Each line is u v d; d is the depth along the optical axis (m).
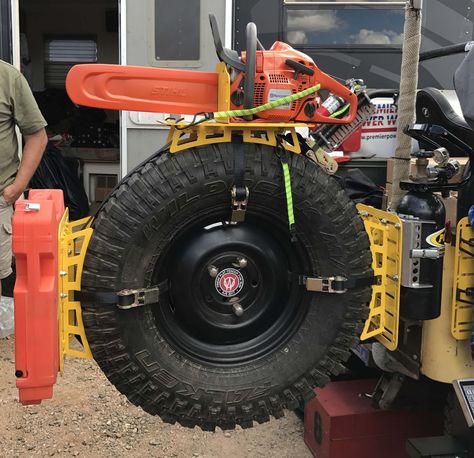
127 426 3.20
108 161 6.23
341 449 2.72
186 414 1.92
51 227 1.65
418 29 2.32
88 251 1.81
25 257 1.65
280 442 3.07
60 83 6.85
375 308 2.16
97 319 1.81
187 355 1.96
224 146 1.86
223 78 1.87
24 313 1.65
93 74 1.83
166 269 1.96
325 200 1.93
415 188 2.12
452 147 2.43
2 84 3.43
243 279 2.01
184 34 4.40
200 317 1.97
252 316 2.03
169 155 1.84
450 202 2.26
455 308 2.14
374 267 2.14
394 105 3.33
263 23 4.36
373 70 4.41
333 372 2.03
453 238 2.12
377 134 3.35
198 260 1.94
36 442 3.04
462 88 2.09
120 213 1.79
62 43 6.75
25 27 6.68
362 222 2.01
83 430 3.15
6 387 3.58
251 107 1.86
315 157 2.04
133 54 4.43
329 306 1.99
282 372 1.97
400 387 2.64
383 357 2.56
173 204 1.82
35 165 3.61
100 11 6.66
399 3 4.35
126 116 4.46
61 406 3.37
